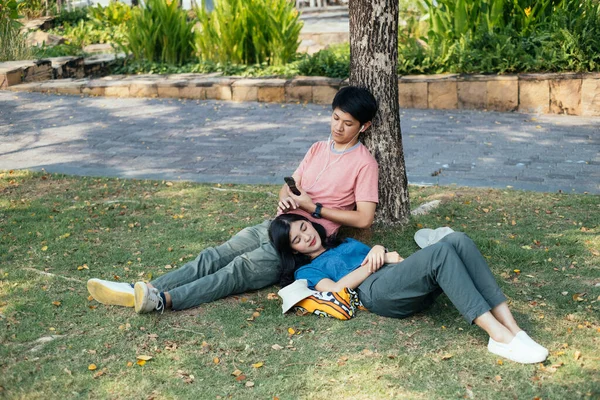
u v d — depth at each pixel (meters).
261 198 6.30
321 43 14.99
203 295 4.15
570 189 6.61
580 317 3.96
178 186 6.71
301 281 4.10
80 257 4.94
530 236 5.29
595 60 10.13
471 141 8.58
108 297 4.08
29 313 4.07
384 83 5.06
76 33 15.94
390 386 3.32
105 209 5.99
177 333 3.86
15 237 5.30
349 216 4.53
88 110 10.24
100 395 3.27
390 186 5.24
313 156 4.84
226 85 10.93
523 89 10.12
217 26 12.49
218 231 5.47
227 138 8.77
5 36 12.58
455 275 3.62
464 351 3.63
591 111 9.94
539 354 3.46
